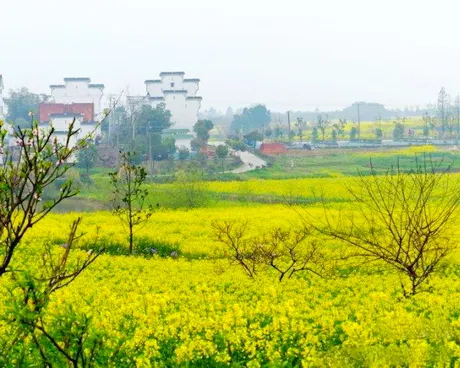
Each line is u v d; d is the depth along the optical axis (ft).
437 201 125.80
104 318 45.09
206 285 77.97
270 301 65.26
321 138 632.79
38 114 521.65
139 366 38.65
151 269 99.30
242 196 244.01
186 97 547.08
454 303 62.18
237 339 42.09
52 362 29.22
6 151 28.43
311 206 200.44
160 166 398.42
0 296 53.98
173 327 45.24
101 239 131.34
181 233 146.41
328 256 101.81
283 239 96.27
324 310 56.85
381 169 381.60
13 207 28.45
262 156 462.19
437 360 35.91
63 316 28.55
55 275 30.48
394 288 76.28
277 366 38.45
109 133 479.00
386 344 41.96
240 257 96.22
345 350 37.27
